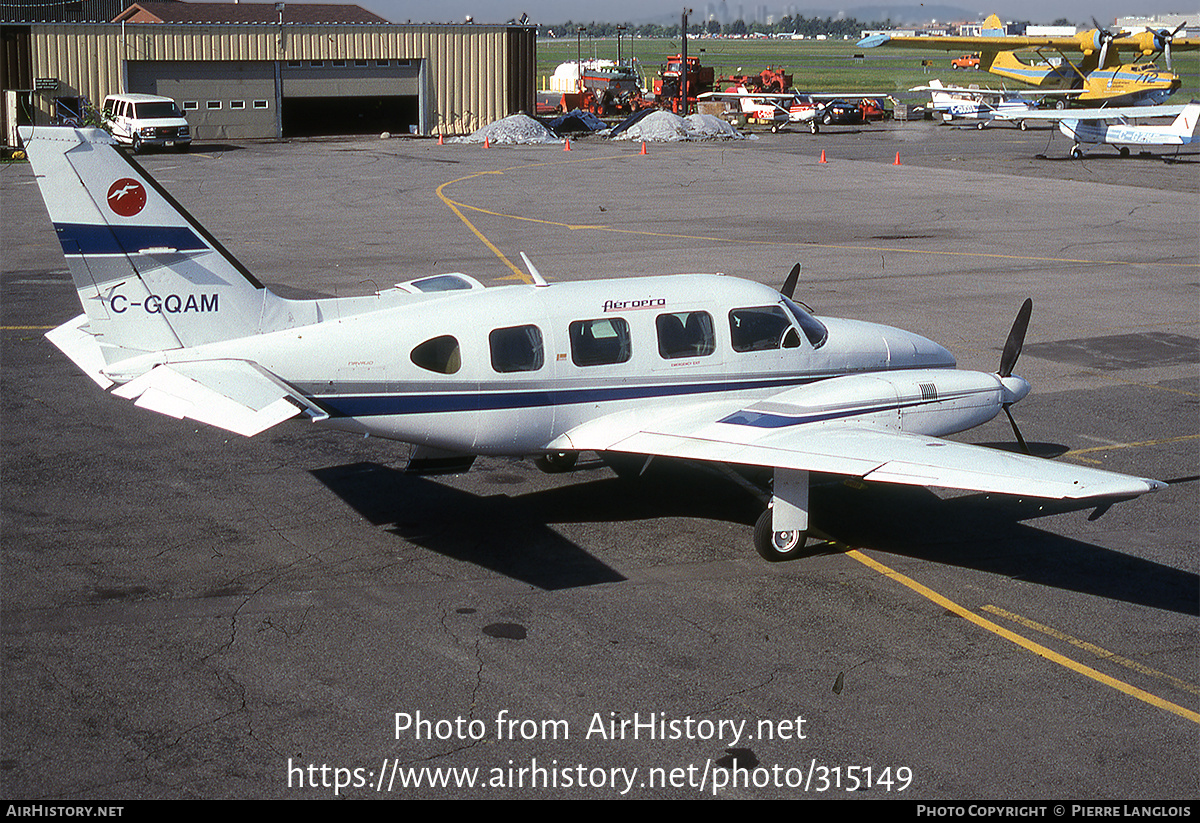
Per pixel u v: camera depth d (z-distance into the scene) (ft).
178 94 179.63
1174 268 81.05
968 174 139.44
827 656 26.86
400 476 39.78
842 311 65.92
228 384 29.91
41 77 168.76
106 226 30.83
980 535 35.14
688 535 34.73
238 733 23.09
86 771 21.66
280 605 29.14
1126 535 35.06
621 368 34.47
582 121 202.90
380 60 190.80
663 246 87.76
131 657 26.17
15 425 44.29
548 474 40.52
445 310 33.12
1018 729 23.70
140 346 31.89
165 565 31.55
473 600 29.71
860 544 34.32
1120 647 27.53
